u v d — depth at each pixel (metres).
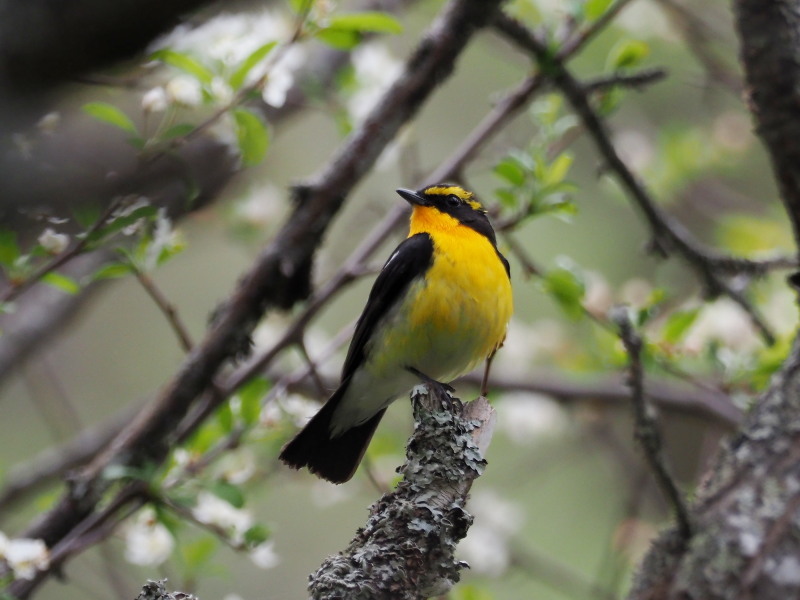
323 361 10.12
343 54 12.34
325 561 5.33
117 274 8.23
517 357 12.82
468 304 9.02
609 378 12.30
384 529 5.50
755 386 10.13
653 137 15.18
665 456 5.77
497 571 11.73
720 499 5.75
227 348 8.66
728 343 11.38
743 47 7.76
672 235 10.05
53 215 5.13
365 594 5.15
